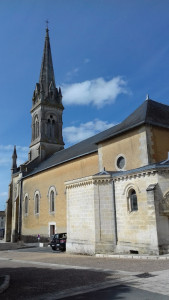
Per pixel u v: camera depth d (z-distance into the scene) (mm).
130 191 16688
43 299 7055
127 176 16734
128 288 7809
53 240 25062
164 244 14102
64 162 30891
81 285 8398
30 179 39625
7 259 18812
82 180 19359
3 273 11617
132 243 15750
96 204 17828
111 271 10281
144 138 18750
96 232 17344
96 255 16203
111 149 21984
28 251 26250
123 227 16609
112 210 17469
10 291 8039
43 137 44281
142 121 18672
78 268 11648
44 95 47281
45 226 33594
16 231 40906
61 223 30203
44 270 11758
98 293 7469
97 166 25156
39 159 43125
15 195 45500
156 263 11547
